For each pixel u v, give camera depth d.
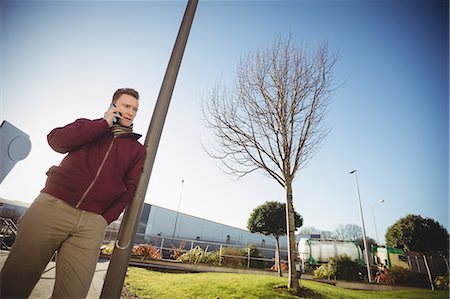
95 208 1.55
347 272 8.12
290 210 4.85
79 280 1.46
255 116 5.48
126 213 1.70
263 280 4.82
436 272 9.52
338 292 4.82
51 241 1.44
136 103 1.91
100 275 4.45
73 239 1.50
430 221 10.45
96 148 1.67
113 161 1.69
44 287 3.08
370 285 6.89
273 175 5.24
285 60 5.63
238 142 5.49
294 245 4.64
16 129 2.05
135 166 1.79
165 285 4.19
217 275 5.17
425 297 5.96
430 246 10.05
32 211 1.43
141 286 4.02
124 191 1.72
